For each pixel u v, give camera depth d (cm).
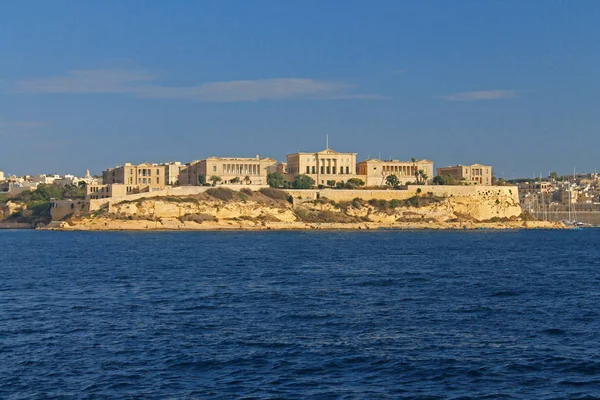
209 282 14400
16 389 6738
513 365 7569
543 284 14325
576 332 9175
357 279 15075
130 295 12344
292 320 9912
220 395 6600
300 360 7744
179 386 6838
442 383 6994
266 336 8856
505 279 15275
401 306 11181
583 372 7344
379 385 6919
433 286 13850
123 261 19650
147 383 6925
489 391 6762
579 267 18562
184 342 8500
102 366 7462
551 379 7112
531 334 9062
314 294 12525
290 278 15238
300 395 6612
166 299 11850
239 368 7431
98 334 8919
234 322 9750
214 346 8312
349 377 7175
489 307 11112
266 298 11994
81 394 6612
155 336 8825
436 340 8688
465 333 9100
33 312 10456
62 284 13975
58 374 7188
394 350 8169
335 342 8544
